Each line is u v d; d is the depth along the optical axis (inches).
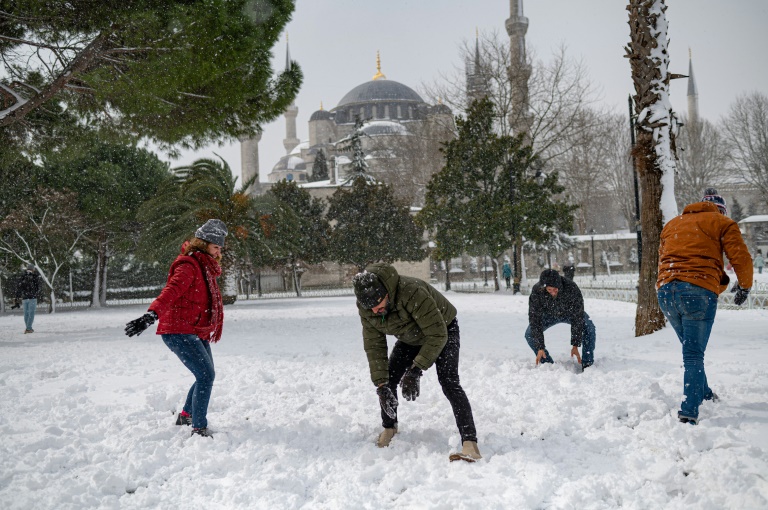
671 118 359.9
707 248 169.8
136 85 459.2
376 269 150.4
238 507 120.4
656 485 124.3
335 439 166.4
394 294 149.7
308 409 202.8
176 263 173.8
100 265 1380.4
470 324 525.7
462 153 1227.2
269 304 1141.1
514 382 226.4
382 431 172.6
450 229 1245.7
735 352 267.7
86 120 622.2
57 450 159.9
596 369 244.1
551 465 135.8
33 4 456.4
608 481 126.6
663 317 355.6
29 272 596.4
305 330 518.6
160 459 149.3
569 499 117.8
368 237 1631.4
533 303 247.1
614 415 174.6
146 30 455.8
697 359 163.8
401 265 2177.7
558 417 173.3
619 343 332.8
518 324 514.0
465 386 227.6
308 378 261.3
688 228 173.9
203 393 170.6
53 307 1152.8
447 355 155.9
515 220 1176.8
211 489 131.6
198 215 981.8
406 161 2432.3
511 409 189.3
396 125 3597.4
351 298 1344.7
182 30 452.4
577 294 241.1
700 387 161.6
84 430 180.4
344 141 2391.7
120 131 608.7
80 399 224.8
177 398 220.2
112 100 520.1
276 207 1095.0
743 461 127.6
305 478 136.3
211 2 453.7
